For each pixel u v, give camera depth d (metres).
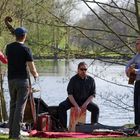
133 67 17.20
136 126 17.41
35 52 25.84
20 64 15.20
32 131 17.19
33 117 16.52
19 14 30.78
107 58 23.83
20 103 15.22
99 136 16.73
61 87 58.19
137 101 17.38
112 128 18.16
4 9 33.38
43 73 64.38
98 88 50.50
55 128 18.91
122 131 17.50
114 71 29.19
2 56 15.65
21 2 31.16
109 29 22.73
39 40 25.88
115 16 22.94
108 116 33.00
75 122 19.22
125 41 23.92
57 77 63.56
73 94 19.52
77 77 19.59
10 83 15.32
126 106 28.03
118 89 47.78
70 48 24.33
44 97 48.66
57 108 19.48
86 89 19.56
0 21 33.62
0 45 33.69
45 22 24.42
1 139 15.36
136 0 22.73
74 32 24.34
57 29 24.72
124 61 23.72
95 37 24.02
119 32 24.62
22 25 29.53
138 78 17.30
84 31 24.75
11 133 15.45
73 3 24.83
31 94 16.31
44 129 18.22
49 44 24.72
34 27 27.41
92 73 23.91
